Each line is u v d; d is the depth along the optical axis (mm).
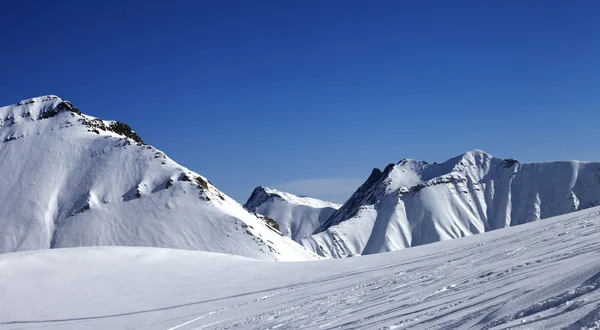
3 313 30938
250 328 18906
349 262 37500
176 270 41344
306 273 34875
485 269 17234
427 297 14852
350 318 15070
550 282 9367
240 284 34219
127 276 39000
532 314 7207
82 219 154500
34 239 150250
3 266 39875
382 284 22500
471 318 9109
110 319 27922
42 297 33812
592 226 21766
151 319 26453
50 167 185875
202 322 23234
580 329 5684
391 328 11117
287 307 22203
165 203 155875
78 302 32469
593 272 7910
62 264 41531
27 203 167125
